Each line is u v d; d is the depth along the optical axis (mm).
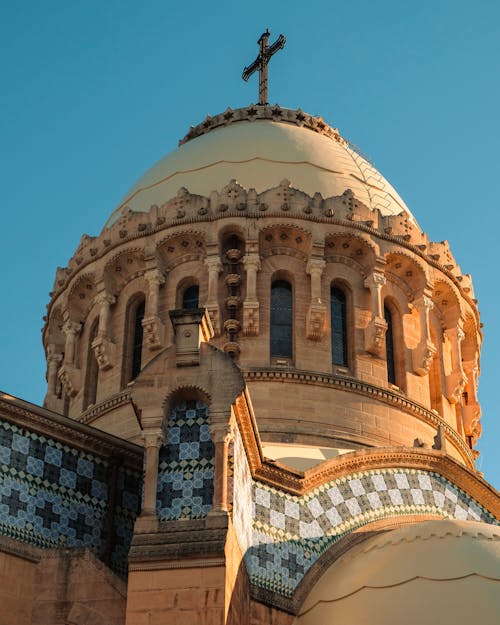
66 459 34344
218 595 28500
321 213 46250
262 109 53594
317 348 44500
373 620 31422
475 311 50062
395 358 46344
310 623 33250
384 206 49562
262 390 43062
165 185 49406
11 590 30594
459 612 30703
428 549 33062
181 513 30453
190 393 31969
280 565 34625
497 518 41344
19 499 32812
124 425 44031
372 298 45719
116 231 47469
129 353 46156
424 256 47531
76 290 48250
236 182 46781
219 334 44281
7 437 33250
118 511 34906
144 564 29078
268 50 58469
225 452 30938
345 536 36625
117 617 30031
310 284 45438
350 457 38188
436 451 40250
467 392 49375
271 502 35562
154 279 45719
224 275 45375
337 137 54219
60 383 49031
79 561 30953
